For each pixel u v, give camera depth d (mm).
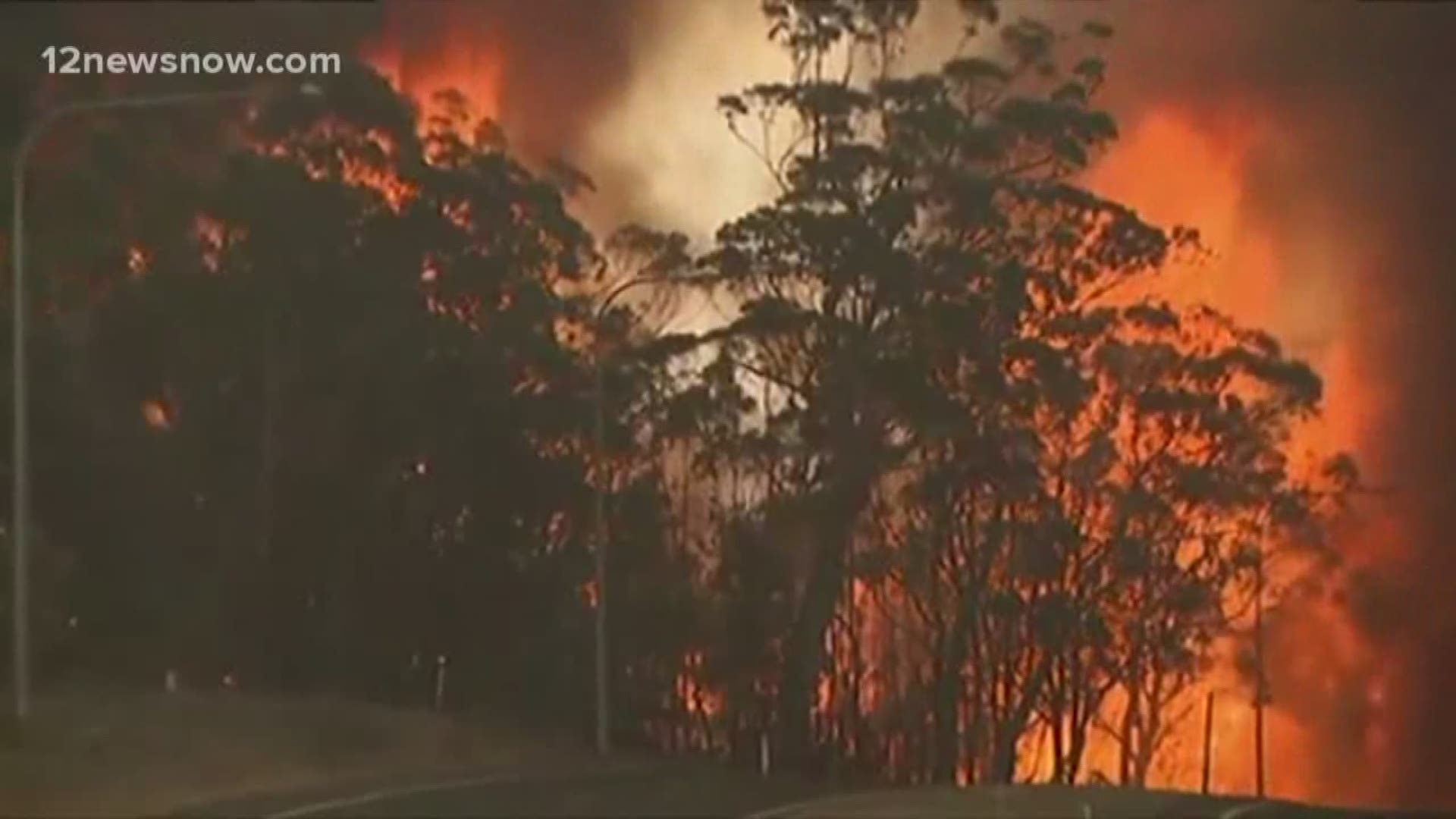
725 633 71938
